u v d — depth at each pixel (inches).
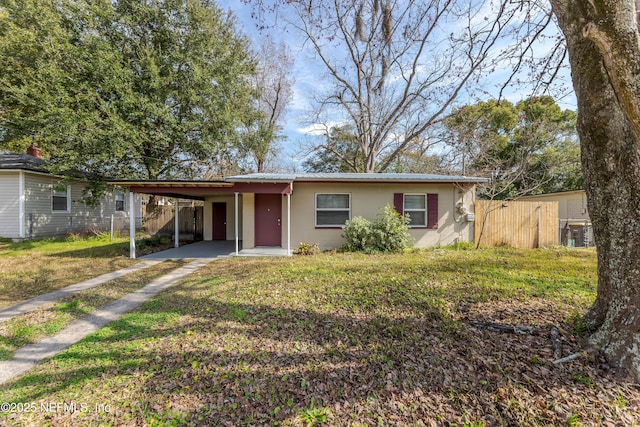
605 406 84.2
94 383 101.8
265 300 175.9
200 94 550.3
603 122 104.3
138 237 530.6
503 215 400.5
